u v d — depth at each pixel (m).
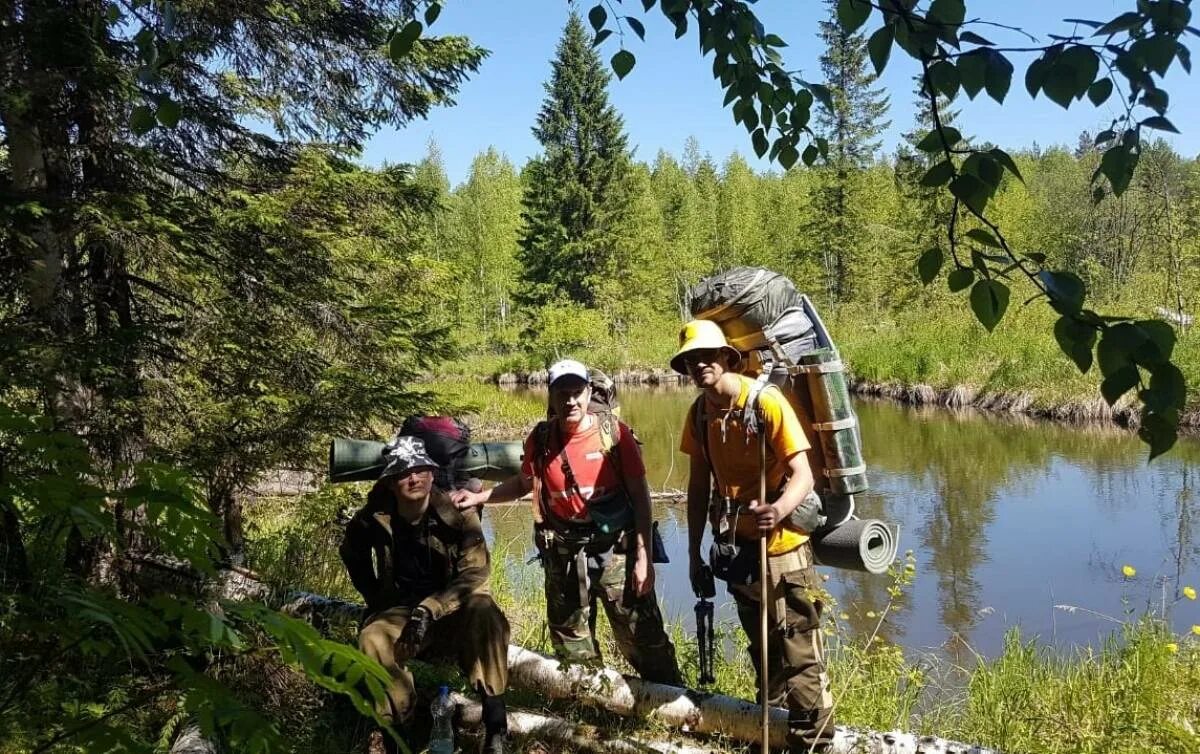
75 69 4.21
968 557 9.13
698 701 3.65
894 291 38.09
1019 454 14.68
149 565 4.51
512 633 5.17
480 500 3.91
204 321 5.09
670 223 60.88
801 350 3.49
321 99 6.35
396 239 6.39
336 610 4.48
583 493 3.68
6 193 4.19
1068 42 1.41
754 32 2.35
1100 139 1.44
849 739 3.38
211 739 3.04
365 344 5.79
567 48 44.56
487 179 57.19
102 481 1.78
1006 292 1.48
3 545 3.26
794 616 3.37
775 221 59.69
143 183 5.02
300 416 5.20
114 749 1.26
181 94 5.20
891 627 7.23
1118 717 3.91
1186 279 22.52
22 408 1.56
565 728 3.67
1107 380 1.33
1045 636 6.92
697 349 3.29
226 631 1.18
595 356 36.84
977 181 1.47
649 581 3.71
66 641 1.42
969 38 1.49
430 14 2.03
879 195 45.50
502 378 37.81
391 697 3.29
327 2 5.95
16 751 1.68
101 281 5.04
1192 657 4.77
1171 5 1.30
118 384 4.25
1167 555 8.88
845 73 44.66
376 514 3.64
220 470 4.97
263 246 5.44
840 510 3.50
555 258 44.41
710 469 3.58
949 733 4.20
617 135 45.12
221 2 5.23
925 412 20.55
